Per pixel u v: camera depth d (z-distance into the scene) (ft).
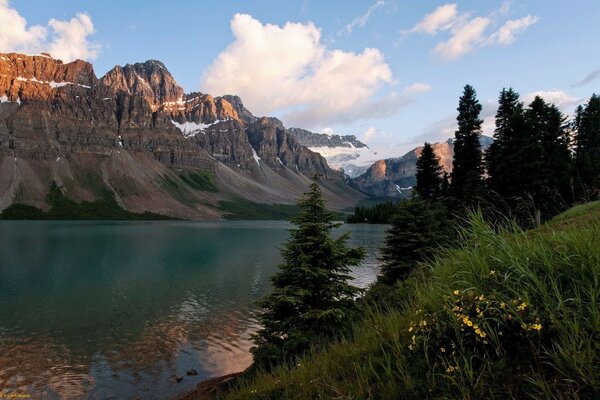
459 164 167.53
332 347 21.88
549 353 10.17
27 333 88.63
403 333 15.40
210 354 77.00
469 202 125.29
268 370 44.04
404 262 81.35
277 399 18.44
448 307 13.42
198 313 106.73
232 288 139.74
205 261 210.59
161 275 166.20
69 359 73.77
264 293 131.85
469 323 11.67
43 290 134.92
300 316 46.83
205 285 144.97
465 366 11.25
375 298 45.88
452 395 11.33
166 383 63.57
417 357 13.53
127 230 500.74
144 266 190.90
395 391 12.53
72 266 187.93
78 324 95.86
